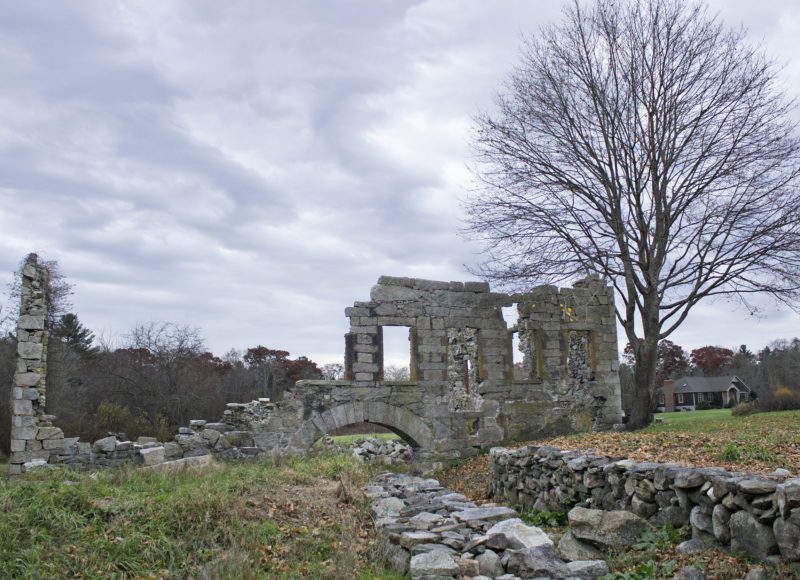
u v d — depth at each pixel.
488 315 22.81
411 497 12.09
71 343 44.53
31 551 7.69
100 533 8.46
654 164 22.72
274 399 45.16
